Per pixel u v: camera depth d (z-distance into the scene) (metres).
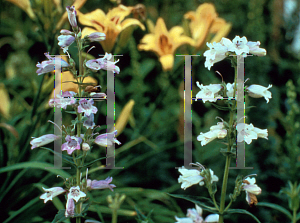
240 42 1.22
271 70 5.11
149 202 2.42
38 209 1.96
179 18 4.07
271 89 4.16
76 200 1.11
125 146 2.41
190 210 1.22
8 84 2.84
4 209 1.99
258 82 3.87
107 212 1.91
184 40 2.21
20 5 2.08
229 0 4.72
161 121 3.16
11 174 2.00
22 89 3.32
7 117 2.70
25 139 2.05
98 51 2.80
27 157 2.08
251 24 4.03
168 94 3.30
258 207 2.51
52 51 2.01
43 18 2.08
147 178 2.76
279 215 2.64
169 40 2.22
